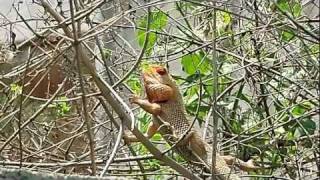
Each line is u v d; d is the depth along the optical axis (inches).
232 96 358.0
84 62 230.4
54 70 341.4
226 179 279.3
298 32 276.4
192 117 346.6
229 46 366.0
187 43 373.1
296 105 296.7
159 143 319.6
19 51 304.7
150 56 358.6
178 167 261.3
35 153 304.0
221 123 367.2
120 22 339.9
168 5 418.0
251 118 349.4
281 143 329.4
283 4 323.6
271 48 343.0
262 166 321.7
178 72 437.7
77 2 261.4
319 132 289.1
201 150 281.9
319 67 268.1
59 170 293.9
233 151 336.5
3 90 307.9
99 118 353.7
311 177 311.4
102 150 361.4
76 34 217.8
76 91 316.5
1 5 428.5
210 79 324.5
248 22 354.9
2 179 121.1
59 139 351.6
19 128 245.8
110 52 361.4
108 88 233.8
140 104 277.7
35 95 346.0
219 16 351.3
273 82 370.9
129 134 281.1
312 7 340.8
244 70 354.3
